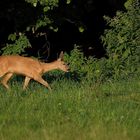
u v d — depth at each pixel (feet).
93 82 104.99
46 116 79.56
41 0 123.54
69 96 89.35
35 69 105.81
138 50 115.03
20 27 141.28
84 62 123.65
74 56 125.29
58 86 103.35
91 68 114.11
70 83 105.60
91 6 150.51
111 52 117.08
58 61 109.19
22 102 86.63
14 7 140.87
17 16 141.08
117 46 116.37
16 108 83.56
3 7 141.59
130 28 115.96
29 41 149.38
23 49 135.74
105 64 113.39
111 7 156.87
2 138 68.59
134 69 113.19
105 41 118.01
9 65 105.29
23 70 105.29
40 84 108.47
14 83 108.88
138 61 114.32
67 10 143.54
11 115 80.02
